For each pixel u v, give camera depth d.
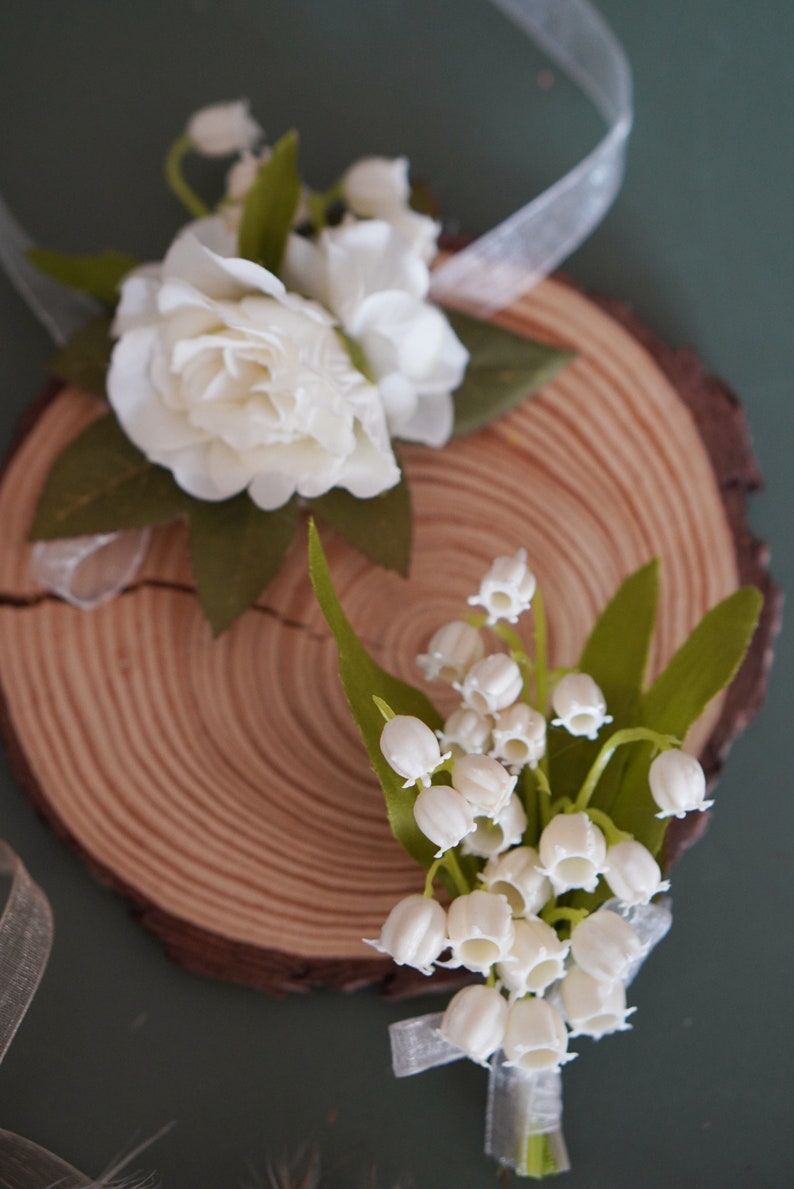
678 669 0.52
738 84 0.64
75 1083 0.56
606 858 0.50
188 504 0.56
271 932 0.56
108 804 0.57
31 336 0.62
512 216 0.63
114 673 0.57
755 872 0.59
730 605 0.52
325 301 0.55
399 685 0.52
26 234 0.63
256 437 0.53
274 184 0.54
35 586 0.58
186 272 0.53
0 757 0.59
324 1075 0.56
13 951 0.53
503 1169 0.56
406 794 0.50
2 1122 0.56
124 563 0.58
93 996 0.57
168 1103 0.56
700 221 0.63
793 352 0.62
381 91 0.64
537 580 0.58
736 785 0.59
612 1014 0.51
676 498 0.59
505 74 0.64
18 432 0.59
